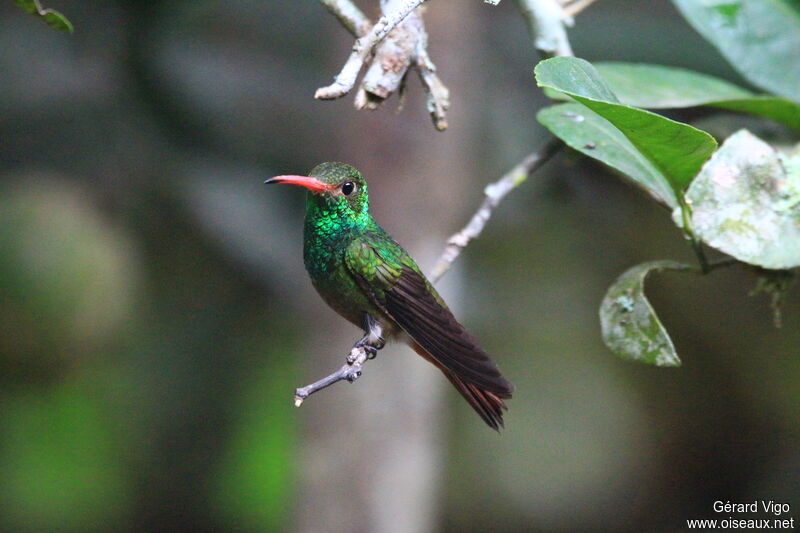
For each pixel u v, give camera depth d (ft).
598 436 45.80
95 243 33.81
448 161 34.14
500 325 45.42
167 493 40.88
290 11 34.86
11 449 39.75
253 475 40.42
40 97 32.60
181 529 40.86
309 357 34.47
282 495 40.27
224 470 40.70
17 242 32.81
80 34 31.65
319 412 33.99
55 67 32.50
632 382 46.78
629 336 18.39
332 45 33.88
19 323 33.40
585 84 15.48
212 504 40.78
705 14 23.77
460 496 44.62
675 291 46.16
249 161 34.40
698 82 22.72
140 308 37.01
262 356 39.45
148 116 32.68
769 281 19.94
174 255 36.50
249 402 39.93
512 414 45.62
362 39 15.08
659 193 19.02
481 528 44.50
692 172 18.10
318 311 34.35
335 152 34.32
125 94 32.45
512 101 38.04
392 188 33.50
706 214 17.87
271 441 40.06
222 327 38.37
